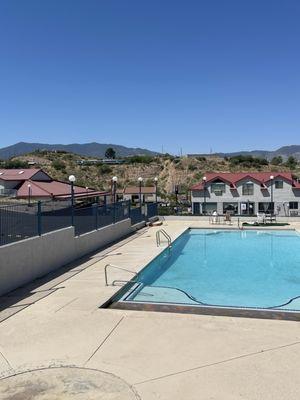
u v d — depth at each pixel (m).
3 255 10.71
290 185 59.31
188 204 72.81
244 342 7.27
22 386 5.80
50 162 137.88
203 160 131.50
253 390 5.61
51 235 13.62
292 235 25.27
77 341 7.41
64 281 12.12
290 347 7.03
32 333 7.82
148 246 19.00
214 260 18.42
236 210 60.00
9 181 60.97
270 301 11.70
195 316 8.73
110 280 12.18
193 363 6.46
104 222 20.03
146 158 141.75
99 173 133.00
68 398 5.46
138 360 6.60
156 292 11.79
